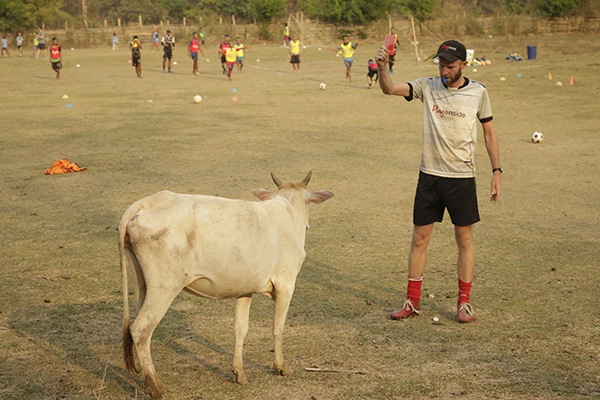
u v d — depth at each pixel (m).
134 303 7.30
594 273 8.37
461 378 5.67
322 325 6.82
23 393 5.32
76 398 5.26
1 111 22.36
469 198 6.83
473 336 6.57
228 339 6.46
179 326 6.74
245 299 5.50
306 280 8.14
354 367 5.87
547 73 33.28
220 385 5.51
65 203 11.52
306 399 5.29
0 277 8.03
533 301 7.46
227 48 32.78
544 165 14.81
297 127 19.34
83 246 9.28
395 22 61.78
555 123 19.94
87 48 60.00
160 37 62.66
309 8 63.75
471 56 39.22
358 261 8.86
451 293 7.77
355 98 25.81
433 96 6.82
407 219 10.81
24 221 10.46
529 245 9.53
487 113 6.90
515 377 5.70
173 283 4.95
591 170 14.31
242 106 23.61
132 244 4.93
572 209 11.46
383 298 7.62
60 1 65.44
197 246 4.98
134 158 15.14
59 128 19.09
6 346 6.18
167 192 5.10
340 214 11.03
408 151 16.14
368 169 14.23
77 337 6.41
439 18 63.22
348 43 31.70
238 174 13.59
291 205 5.84
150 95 26.73
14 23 59.19
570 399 5.32
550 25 58.09
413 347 6.31
